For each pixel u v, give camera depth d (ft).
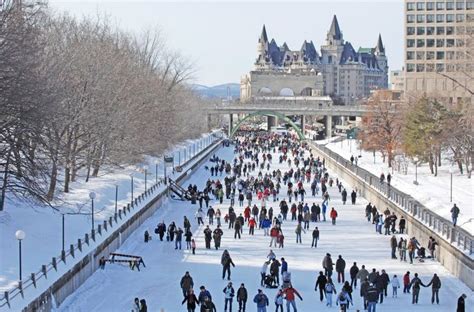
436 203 286.66
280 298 165.48
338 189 410.72
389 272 211.41
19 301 144.36
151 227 280.92
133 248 239.50
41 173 229.04
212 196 377.71
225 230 279.49
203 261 223.10
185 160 488.02
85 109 294.87
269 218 278.05
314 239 246.68
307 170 452.35
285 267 192.13
